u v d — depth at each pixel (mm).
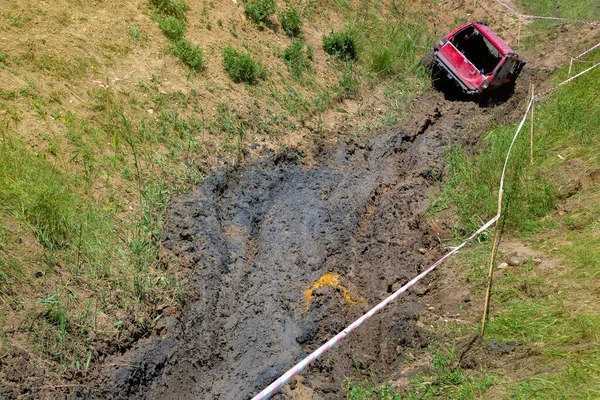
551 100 12516
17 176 7055
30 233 6703
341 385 6301
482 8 19250
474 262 8055
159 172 8547
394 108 12508
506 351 6320
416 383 6070
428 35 16469
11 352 5688
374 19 15633
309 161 10219
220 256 7777
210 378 6523
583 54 14883
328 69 12688
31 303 6148
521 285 7266
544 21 18406
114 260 7031
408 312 7277
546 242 8078
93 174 7824
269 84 11211
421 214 9453
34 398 5516
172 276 7219
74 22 9375
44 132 7789
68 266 6688
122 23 9992
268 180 9391
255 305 7414
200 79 10289
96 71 9047
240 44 11602
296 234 8625
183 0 11312
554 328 6402
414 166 10836
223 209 8633
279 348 6922
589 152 9891
